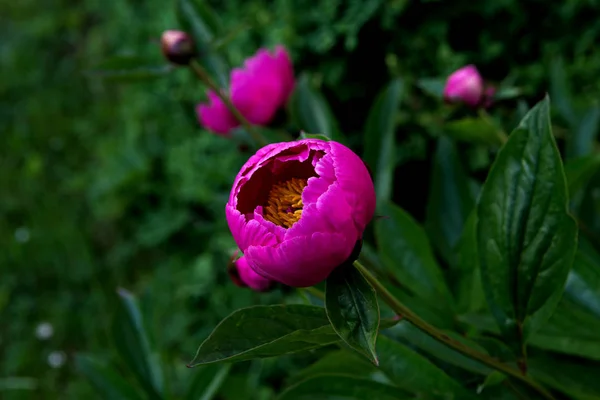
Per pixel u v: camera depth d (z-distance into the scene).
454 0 1.04
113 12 1.64
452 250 0.85
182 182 1.31
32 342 1.38
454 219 0.86
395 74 1.05
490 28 1.05
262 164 0.59
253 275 0.67
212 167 1.22
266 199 0.61
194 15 0.80
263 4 1.16
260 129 0.85
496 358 0.68
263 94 0.82
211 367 0.89
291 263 0.56
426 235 0.81
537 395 0.70
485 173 1.02
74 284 1.47
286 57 0.83
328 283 0.58
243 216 0.58
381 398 0.71
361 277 0.57
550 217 0.63
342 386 0.71
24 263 1.51
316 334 0.57
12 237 1.54
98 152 1.59
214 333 0.58
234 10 1.17
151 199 1.45
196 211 1.34
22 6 2.12
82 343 1.37
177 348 1.25
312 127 0.86
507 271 0.65
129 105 1.46
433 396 0.68
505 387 0.69
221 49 0.80
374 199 0.58
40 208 1.61
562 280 0.63
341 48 1.09
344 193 0.56
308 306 0.59
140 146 1.42
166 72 0.79
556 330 0.71
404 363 0.68
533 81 1.02
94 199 1.46
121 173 1.40
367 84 1.11
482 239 0.65
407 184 1.12
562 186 0.62
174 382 1.16
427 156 1.08
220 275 1.22
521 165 0.63
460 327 0.74
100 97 1.83
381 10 1.05
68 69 1.92
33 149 1.77
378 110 0.84
